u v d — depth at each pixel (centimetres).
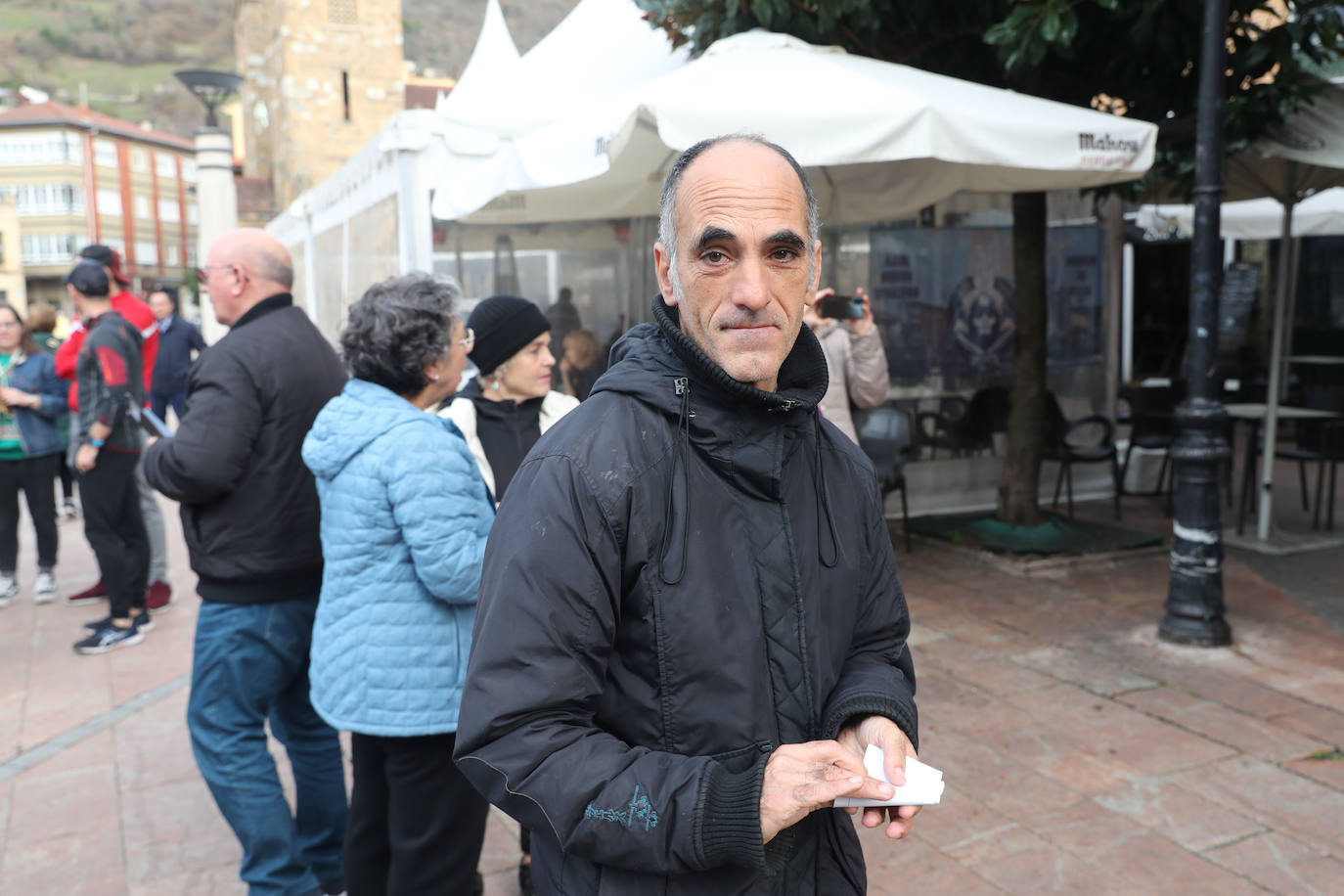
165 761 390
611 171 534
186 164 8931
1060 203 782
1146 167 450
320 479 232
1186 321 1272
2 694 465
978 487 783
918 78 458
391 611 220
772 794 109
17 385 612
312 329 282
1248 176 630
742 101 391
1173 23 505
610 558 119
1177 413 469
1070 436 794
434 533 212
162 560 606
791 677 126
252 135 3853
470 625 226
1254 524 716
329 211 898
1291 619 503
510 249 683
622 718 122
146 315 652
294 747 286
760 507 129
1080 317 796
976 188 546
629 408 125
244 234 276
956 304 768
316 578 272
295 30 3033
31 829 337
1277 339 657
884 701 128
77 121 7750
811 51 475
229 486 253
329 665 225
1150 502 812
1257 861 288
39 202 7775
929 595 567
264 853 259
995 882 282
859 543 142
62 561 735
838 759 111
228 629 260
